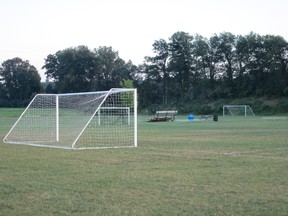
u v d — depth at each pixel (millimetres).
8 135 28594
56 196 9367
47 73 119750
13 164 14547
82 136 28094
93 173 12445
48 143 23688
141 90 108625
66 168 13508
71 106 28562
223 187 10195
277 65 95562
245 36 102438
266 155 16703
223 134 29016
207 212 7984
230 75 103875
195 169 13070
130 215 7820
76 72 114812
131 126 37812
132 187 10281
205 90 105375
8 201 8930
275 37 97188
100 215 7840
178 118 67812
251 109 87125
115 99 34219
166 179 11328
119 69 115688
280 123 44969
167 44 109250
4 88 121250
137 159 15734
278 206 8383
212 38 107375
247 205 8461
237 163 14359
